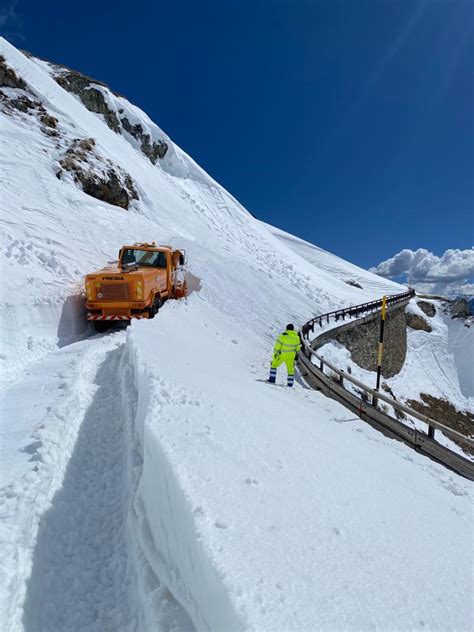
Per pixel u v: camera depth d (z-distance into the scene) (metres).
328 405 8.66
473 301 48.41
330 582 2.15
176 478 2.70
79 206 16.67
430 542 3.01
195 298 15.22
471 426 35.91
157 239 18.25
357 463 4.46
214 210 45.50
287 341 9.20
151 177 35.12
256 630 1.69
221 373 7.59
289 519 2.66
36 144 19.38
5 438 4.57
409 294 49.84
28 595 2.73
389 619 2.01
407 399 31.89
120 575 2.98
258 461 3.44
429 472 5.86
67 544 3.29
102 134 32.59
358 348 24.28
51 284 10.04
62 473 4.08
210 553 2.11
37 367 7.28
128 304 9.73
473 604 2.34
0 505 3.40
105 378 6.76
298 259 45.50
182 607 2.35
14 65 25.97
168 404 4.09
